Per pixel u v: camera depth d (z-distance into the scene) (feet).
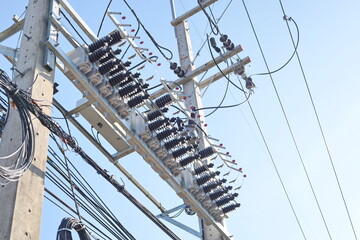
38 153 20.21
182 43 40.11
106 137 28.50
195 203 29.99
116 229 27.37
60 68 24.75
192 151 29.40
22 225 17.72
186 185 29.60
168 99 27.53
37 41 23.21
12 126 20.47
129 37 25.13
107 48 24.22
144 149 27.02
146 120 27.27
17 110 20.62
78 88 24.61
